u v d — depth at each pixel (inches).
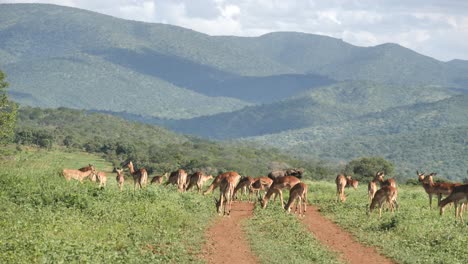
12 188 1259.2
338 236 1185.4
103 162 6269.7
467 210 1561.3
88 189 1336.1
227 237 1117.1
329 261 959.6
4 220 990.4
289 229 1227.2
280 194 1528.1
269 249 1009.5
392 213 1414.9
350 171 5856.3
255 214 1437.0
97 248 870.4
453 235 1117.1
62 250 826.8
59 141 7283.5
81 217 1103.6
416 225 1212.5
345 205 1605.6
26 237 878.4
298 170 2202.3
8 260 768.9
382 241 1106.1
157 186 1652.3
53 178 1481.3
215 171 6633.9
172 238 1027.9
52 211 1128.2
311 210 1567.4
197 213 1355.8
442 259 964.6
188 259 909.8
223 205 1515.7
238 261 930.7
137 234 1010.1
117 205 1240.8
